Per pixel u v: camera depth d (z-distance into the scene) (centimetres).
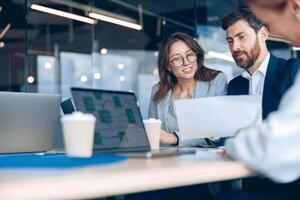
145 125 146
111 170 74
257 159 79
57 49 940
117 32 1003
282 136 72
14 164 95
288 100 77
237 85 197
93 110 118
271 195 131
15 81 896
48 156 127
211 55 455
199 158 101
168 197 170
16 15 843
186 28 759
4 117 150
